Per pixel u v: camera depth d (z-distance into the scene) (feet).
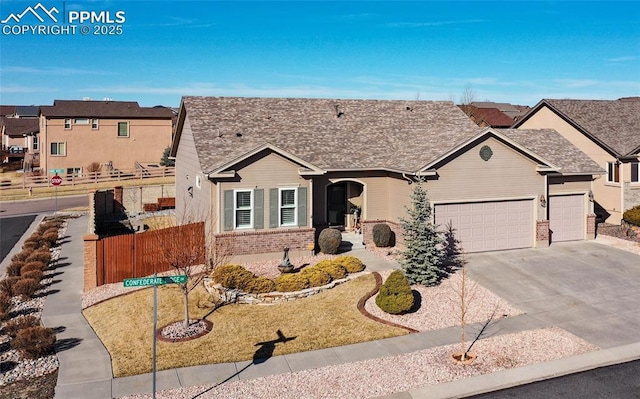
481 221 79.00
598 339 49.98
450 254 77.15
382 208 83.56
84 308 58.85
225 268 62.28
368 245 81.25
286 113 91.86
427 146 81.56
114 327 52.95
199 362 44.98
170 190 136.05
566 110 113.60
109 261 66.64
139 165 179.22
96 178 163.02
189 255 55.06
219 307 57.11
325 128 89.71
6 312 55.52
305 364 44.60
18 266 71.20
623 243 84.89
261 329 51.62
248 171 71.87
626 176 99.45
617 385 41.60
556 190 85.20
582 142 108.68
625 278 67.67
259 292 58.85
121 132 185.16
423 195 65.62
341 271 64.59
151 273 70.13
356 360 45.32
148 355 46.42
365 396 39.37
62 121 177.37
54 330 52.54
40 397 39.42
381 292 55.31
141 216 117.19
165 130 191.11
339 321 53.26
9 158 232.53
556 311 57.00
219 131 82.99
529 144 90.84
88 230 103.04
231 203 71.36
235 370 43.55
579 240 87.25
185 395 39.42
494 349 47.55
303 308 56.54
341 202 87.76
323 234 75.51
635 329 52.34
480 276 67.72
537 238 81.87
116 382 41.52
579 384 41.81
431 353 46.65
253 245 72.38
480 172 77.77
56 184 131.23
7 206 136.46
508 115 249.55
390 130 92.73
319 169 74.90
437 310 56.49
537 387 41.32
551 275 68.54
